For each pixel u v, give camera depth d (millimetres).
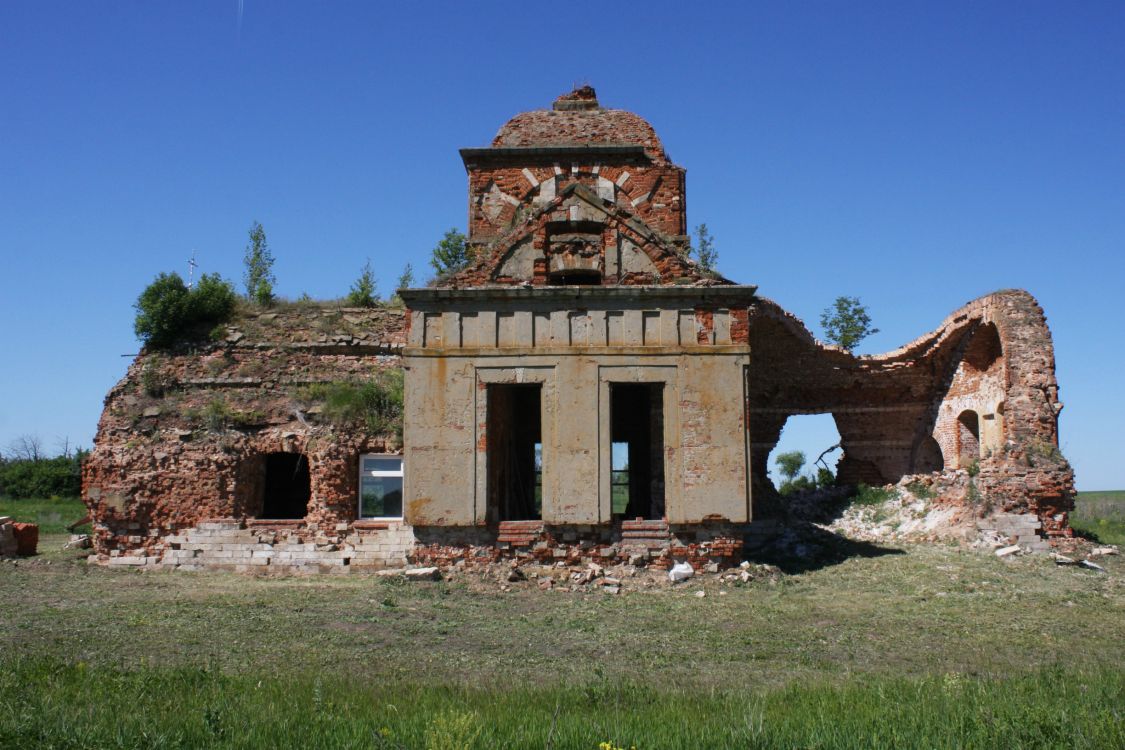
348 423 22906
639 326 20219
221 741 7438
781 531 24109
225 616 15664
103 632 14219
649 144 29422
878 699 9141
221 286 27062
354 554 21984
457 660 12555
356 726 7836
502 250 21156
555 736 7484
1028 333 24906
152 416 23469
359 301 28203
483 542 19828
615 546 19688
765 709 8727
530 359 20125
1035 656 12977
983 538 22891
